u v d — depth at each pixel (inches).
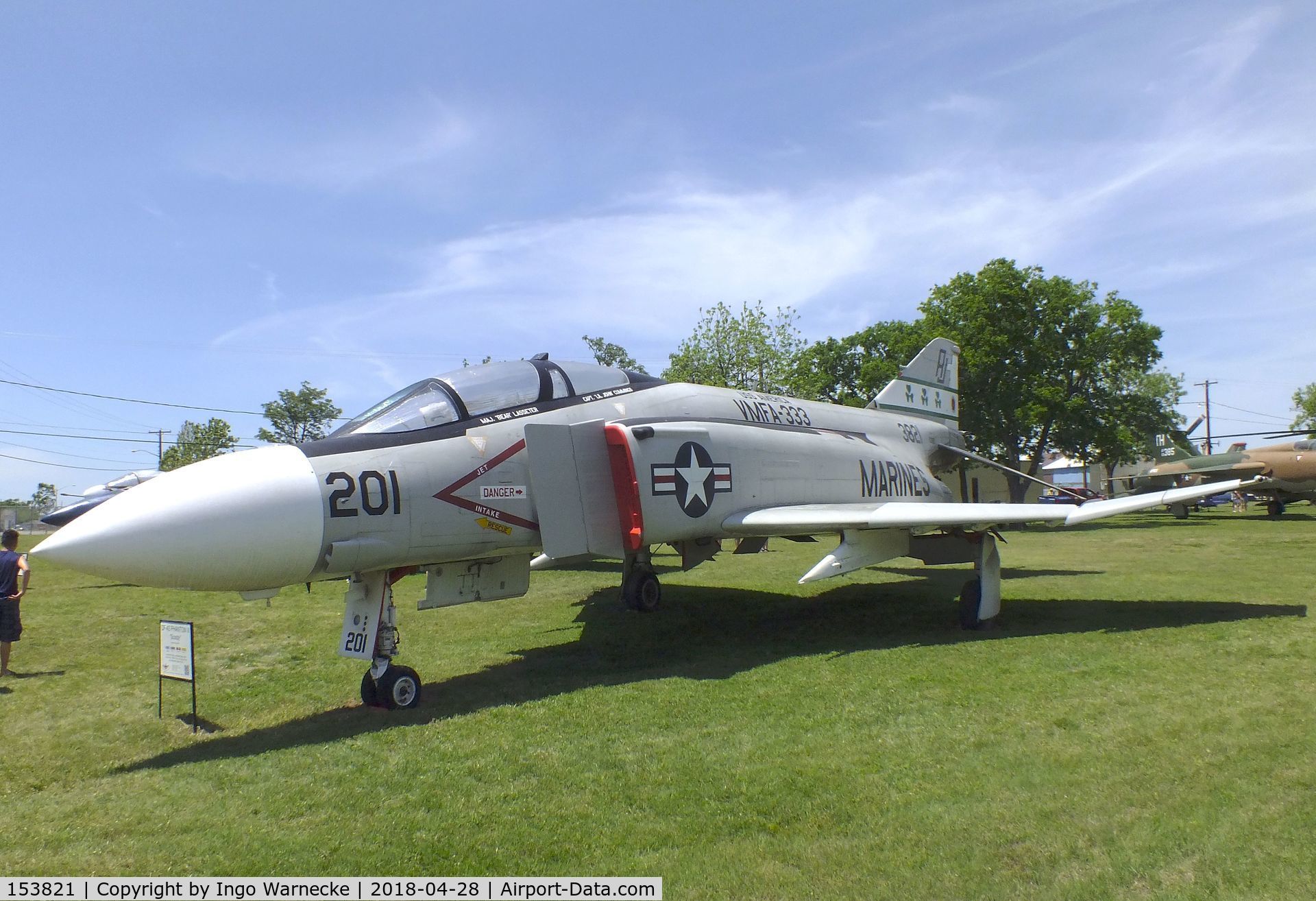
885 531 336.5
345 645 236.7
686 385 350.3
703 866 129.9
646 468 287.9
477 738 198.2
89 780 181.0
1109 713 199.9
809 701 222.5
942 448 520.7
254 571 206.7
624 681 253.0
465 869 131.6
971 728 193.3
